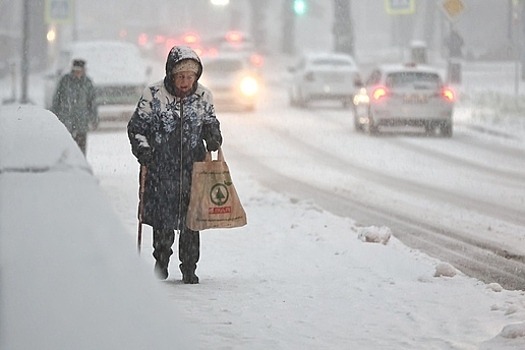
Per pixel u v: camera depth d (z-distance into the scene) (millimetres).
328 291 19938
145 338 6996
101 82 67125
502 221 34094
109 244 8523
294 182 45344
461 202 39094
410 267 24031
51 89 71250
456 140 66312
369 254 25750
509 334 15891
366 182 45688
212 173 20453
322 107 95812
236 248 26547
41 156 12297
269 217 32656
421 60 109562
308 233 29250
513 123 71938
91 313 7285
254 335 15836
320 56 95375
